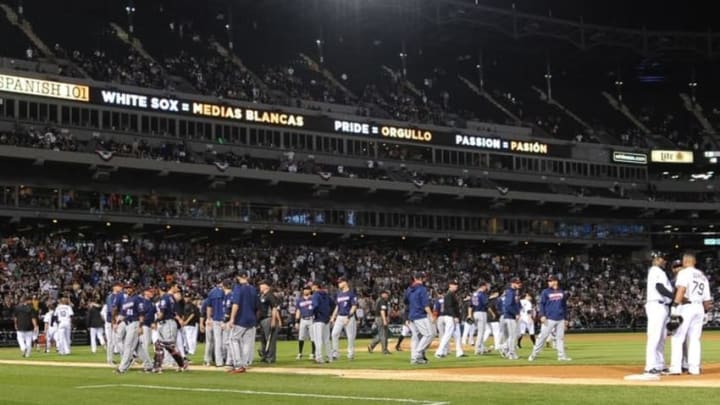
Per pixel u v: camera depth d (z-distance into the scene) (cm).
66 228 9831
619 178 13475
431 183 11681
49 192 9244
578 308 11019
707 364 3684
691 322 2928
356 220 11412
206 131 10306
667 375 2933
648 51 14412
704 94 15338
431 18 13325
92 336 5712
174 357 3572
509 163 12650
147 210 9875
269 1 12925
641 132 14425
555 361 4066
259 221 10606
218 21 13212
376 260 11306
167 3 12825
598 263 13250
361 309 7706
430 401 2259
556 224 13050
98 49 11150
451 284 4381
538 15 14150
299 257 10612
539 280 11950
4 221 9188
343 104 12125
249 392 2580
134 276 8894
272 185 10625
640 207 13188
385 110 12475
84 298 7794
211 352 4044
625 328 10919
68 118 9394
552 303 4078
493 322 5025
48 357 5103
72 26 11506
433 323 3959
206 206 10281
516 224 12719
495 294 5069
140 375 3394
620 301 11838
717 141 14088
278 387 2725
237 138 10544
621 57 14775
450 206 12206
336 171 11175
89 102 9519
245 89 11356
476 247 12838
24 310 5256
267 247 10800
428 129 12050
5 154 8600
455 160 12225
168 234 10575
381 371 3394
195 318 5069
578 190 13100
